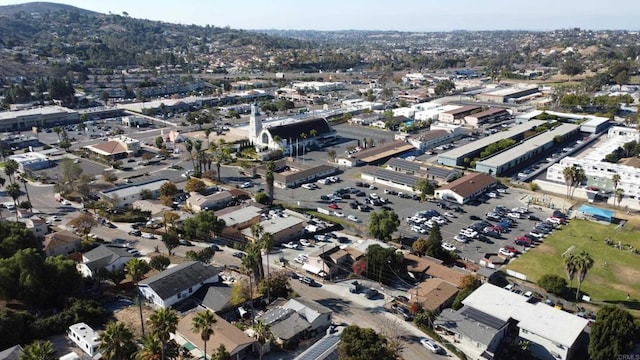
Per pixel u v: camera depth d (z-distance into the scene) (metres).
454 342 85.38
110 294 99.25
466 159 189.50
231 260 115.56
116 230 132.50
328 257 110.19
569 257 95.44
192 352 80.06
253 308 94.81
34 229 124.81
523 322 85.25
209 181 174.38
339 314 93.69
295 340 85.44
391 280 106.56
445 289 98.19
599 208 145.12
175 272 100.25
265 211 143.62
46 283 92.69
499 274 109.06
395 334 86.94
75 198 156.62
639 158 191.88
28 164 185.62
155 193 157.88
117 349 63.22
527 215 143.00
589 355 79.81
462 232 129.50
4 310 85.62
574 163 172.50
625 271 110.06
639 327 77.44
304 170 178.88
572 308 95.25
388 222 120.62
